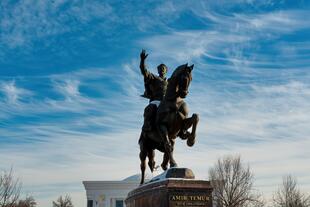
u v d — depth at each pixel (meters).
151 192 11.39
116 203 79.19
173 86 12.25
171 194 10.70
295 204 57.75
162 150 13.73
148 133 13.37
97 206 79.00
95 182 79.56
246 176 63.75
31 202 64.31
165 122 12.27
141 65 13.91
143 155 14.00
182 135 12.53
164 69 14.41
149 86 14.19
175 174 11.18
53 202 89.94
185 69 11.90
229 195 54.16
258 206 55.72
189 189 10.85
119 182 79.38
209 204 10.91
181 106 12.29
